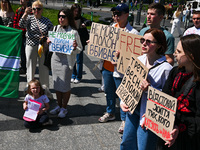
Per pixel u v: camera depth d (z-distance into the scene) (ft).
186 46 6.09
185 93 6.21
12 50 13.10
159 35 7.39
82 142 11.24
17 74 13.30
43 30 14.88
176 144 6.56
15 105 14.84
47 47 14.06
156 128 6.81
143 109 7.77
